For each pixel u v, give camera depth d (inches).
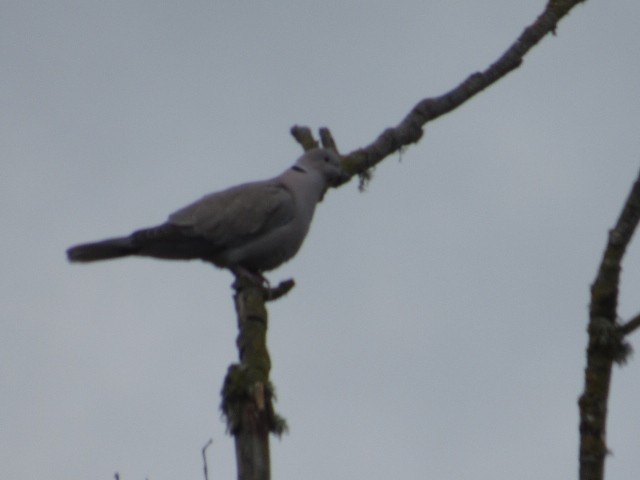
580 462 290.4
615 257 302.8
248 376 314.2
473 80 500.4
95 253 471.8
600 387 296.2
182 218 476.4
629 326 300.2
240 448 303.0
